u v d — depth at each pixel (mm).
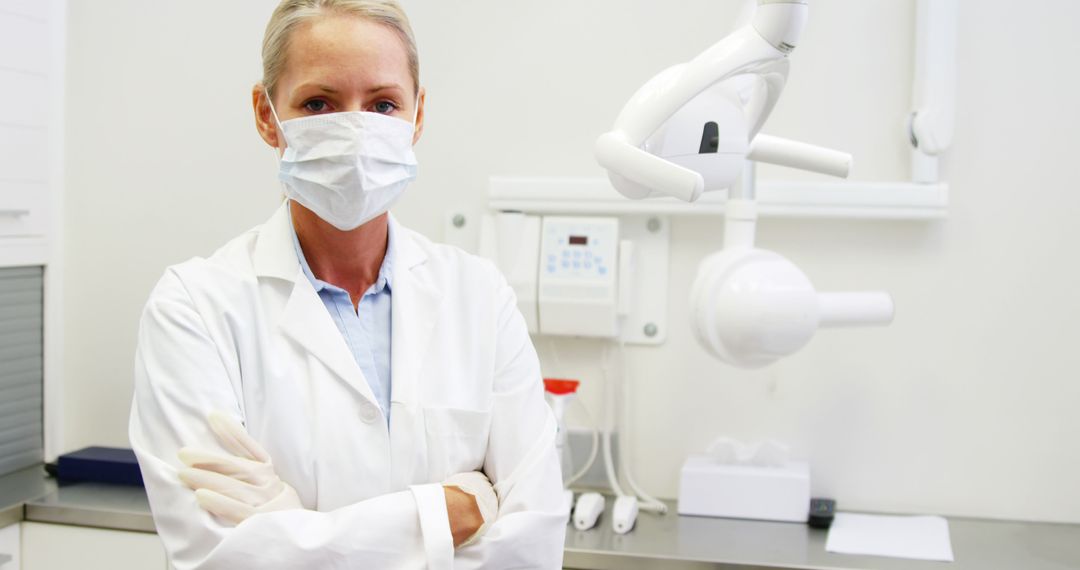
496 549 1206
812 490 2006
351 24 1231
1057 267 1907
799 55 1962
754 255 1702
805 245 1979
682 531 1841
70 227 2275
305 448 1244
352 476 1244
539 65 2053
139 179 2232
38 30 2186
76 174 2264
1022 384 1931
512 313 1413
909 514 1969
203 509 1146
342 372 1263
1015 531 1881
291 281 1306
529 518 1237
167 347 1226
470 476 1280
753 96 1546
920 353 1955
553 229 2012
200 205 2205
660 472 2057
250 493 1162
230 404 1222
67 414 2301
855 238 1961
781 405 2004
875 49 1938
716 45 1410
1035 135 1897
